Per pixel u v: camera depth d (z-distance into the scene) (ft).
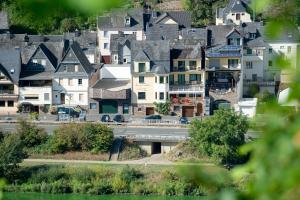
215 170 55.31
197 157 651.25
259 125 51.03
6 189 610.65
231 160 616.39
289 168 44.93
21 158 634.43
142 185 612.29
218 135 625.82
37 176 627.05
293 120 46.62
